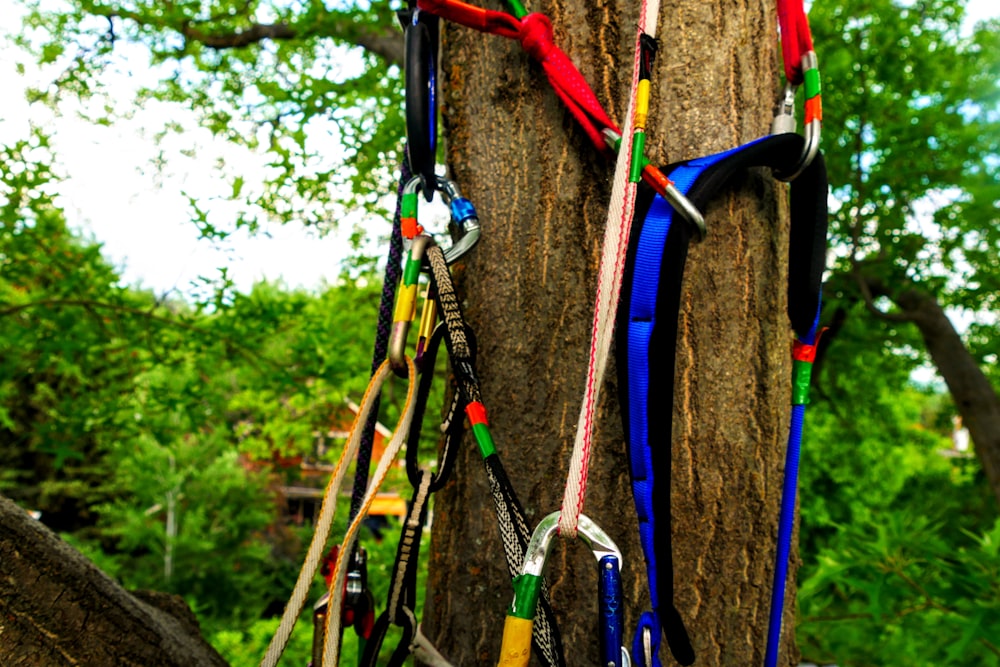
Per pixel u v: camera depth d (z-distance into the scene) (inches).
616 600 23.4
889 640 102.0
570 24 35.3
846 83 182.5
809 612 109.0
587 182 34.7
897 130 179.8
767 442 33.4
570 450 34.0
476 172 36.9
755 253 33.9
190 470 707.4
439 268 29.8
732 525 32.9
